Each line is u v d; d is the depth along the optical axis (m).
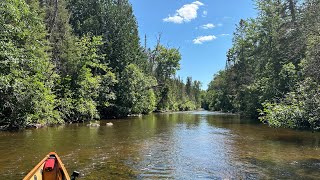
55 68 33.09
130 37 48.91
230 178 10.33
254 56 44.38
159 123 33.72
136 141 18.69
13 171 10.76
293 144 17.61
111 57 44.84
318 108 13.80
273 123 16.69
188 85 117.81
